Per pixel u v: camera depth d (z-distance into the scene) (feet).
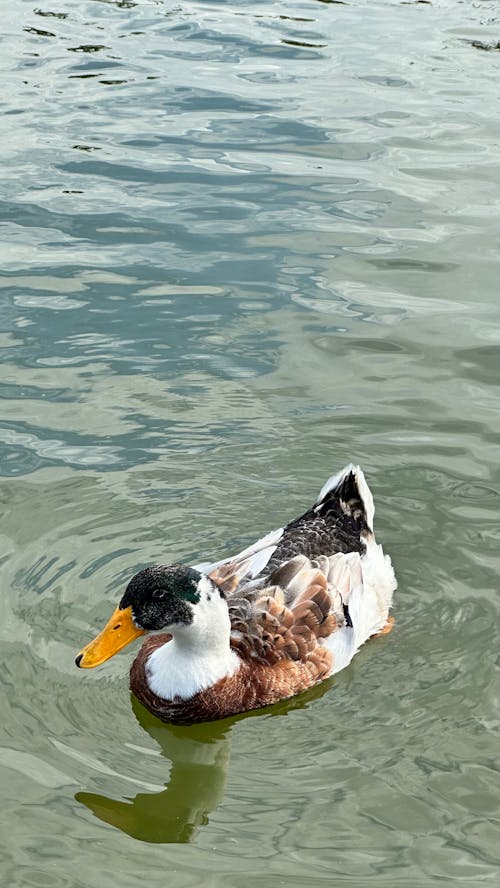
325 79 53.78
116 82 52.85
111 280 38.86
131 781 22.70
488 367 35.50
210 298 38.17
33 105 50.39
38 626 26.11
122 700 25.07
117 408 33.30
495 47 57.62
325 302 38.22
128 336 36.29
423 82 53.62
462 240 41.65
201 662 24.29
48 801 21.93
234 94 52.03
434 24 60.95
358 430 32.86
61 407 33.22
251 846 21.21
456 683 25.27
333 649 25.70
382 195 44.34
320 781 22.76
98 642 23.86
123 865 20.65
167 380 34.50
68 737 23.59
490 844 21.25
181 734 24.56
